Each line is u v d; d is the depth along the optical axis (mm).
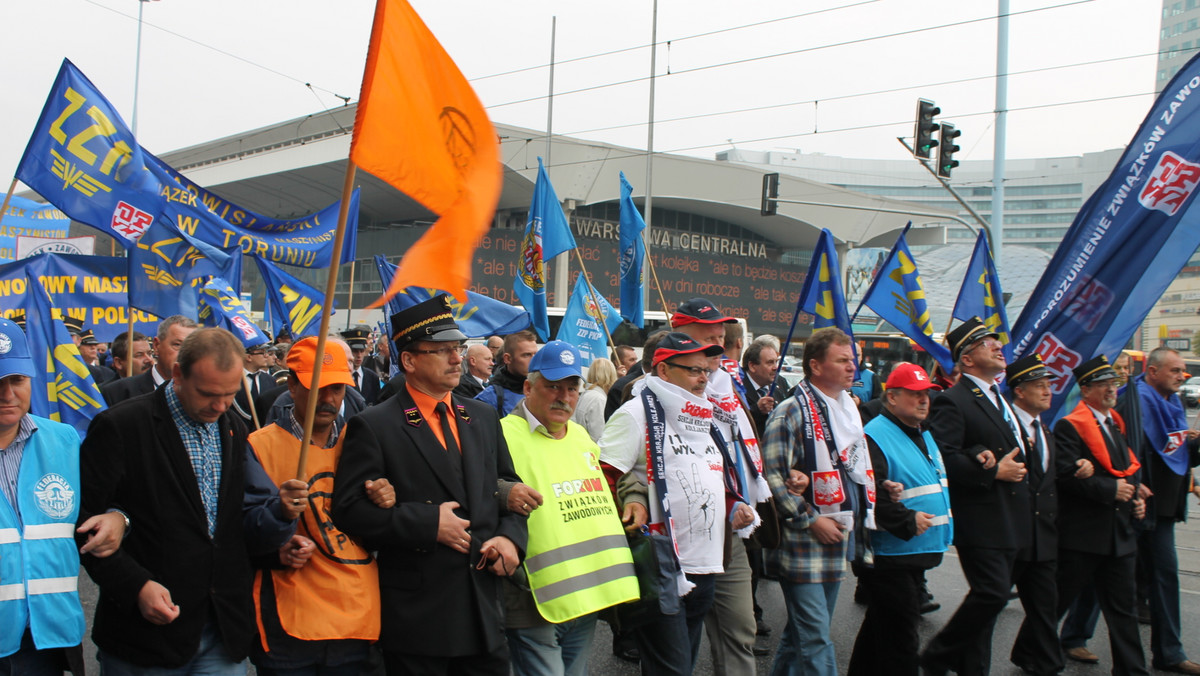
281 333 9422
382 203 43469
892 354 25656
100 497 3156
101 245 28984
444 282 3229
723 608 4668
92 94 5645
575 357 4031
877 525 4664
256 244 8555
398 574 3393
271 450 3619
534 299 8664
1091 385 5723
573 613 3740
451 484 3482
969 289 7336
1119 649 5488
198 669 3268
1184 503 6062
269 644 3436
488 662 3490
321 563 3451
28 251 11266
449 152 3277
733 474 4461
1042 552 5152
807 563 4582
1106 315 6422
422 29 3230
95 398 5289
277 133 48562
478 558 3453
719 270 49438
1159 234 6262
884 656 4727
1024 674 5637
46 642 3064
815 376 4781
